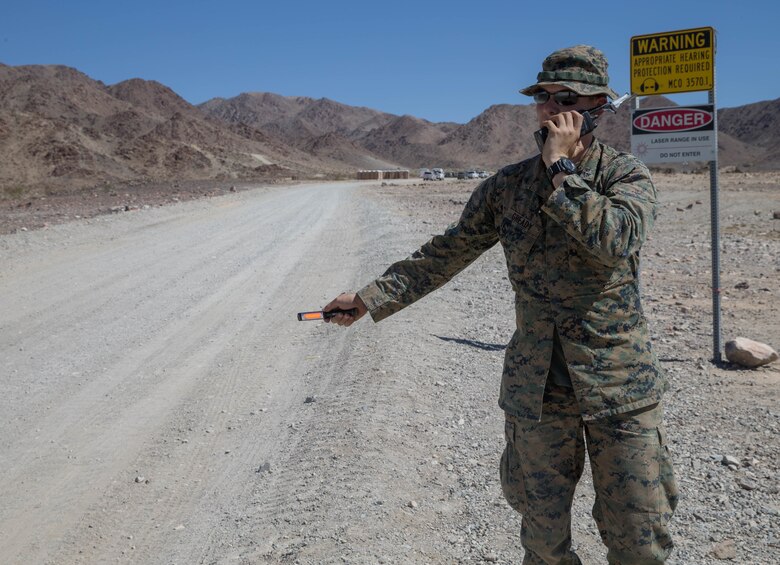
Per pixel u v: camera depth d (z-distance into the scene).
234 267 15.07
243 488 4.96
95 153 131.88
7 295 12.16
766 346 7.01
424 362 7.27
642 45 6.83
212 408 6.67
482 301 10.40
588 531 4.06
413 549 3.90
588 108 2.56
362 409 5.97
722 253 14.62
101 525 4.59
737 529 4.02
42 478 5.32
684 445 5.18
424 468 4.93
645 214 2.36
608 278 2.46
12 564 4.18
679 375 6.82
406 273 2.85
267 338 9.15
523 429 2.58
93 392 7.23
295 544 4.02
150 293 12.29
